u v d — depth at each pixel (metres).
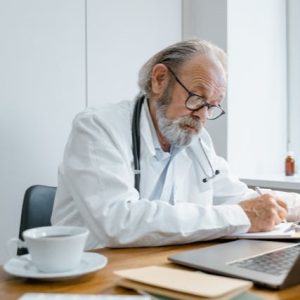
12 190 1.84
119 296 0.62
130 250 0.97
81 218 1.25
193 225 1.02
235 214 1.06
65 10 1.97
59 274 0.71
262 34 2.45
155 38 2.32
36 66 1.89
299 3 2.53
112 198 1.08
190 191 1.44
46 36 1.92
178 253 0.88
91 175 1.14
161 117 1.33
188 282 0.66
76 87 2.02
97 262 0.78
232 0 2.29
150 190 1.33
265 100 2.48
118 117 1.34
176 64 1.29
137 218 1.01
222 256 0.83
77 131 1.25
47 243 0.71
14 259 0.80
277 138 2.55
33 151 1.89
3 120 1.80
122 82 2.19
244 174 2.36
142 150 1.32
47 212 1.48
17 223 1.85
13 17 1.82
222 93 1.29
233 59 2.30
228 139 2.29
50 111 1.94
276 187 2.12
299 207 1.30
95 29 2.08
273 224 1.07
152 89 1.36
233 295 0.62
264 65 2.46
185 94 1.27
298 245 0.94
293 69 2.57
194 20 2.41
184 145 1.35
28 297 0.62
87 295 0.63
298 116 2.57
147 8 2.28
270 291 0.68
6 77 1.81
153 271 0.73
